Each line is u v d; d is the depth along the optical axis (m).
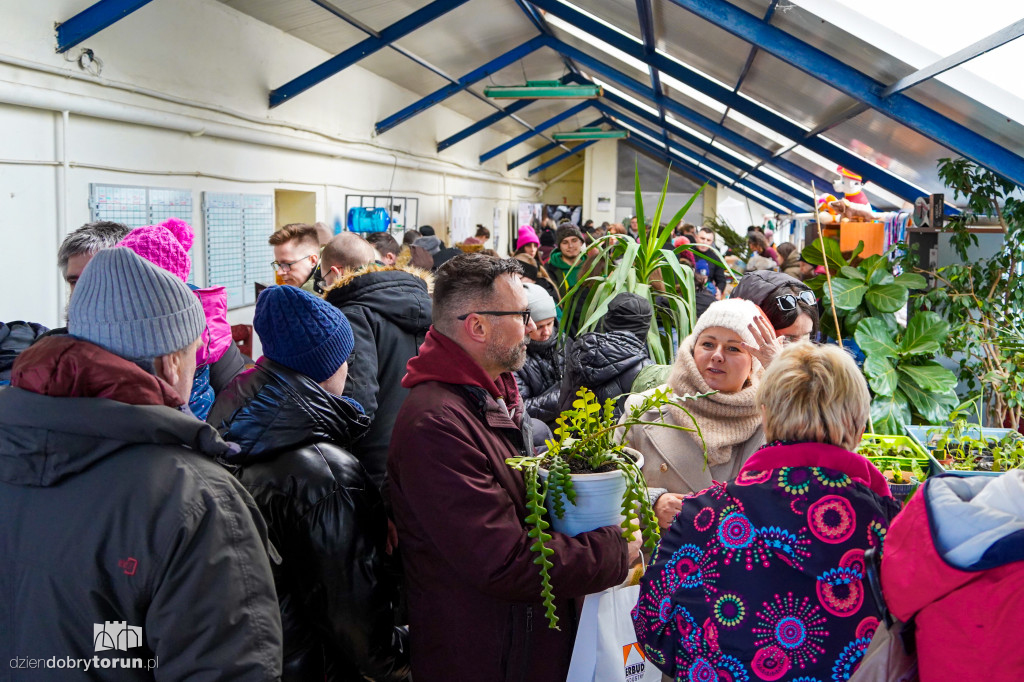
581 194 21.31
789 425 1.29
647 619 1.35
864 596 1.20
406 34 6.95
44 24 3.86
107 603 1.09
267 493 1.43
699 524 1.31
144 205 4.78
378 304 2.40
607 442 1.54
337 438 1.56
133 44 4.57
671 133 13.03
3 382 2.15
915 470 2.18
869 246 4.42
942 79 3.25
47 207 4.02
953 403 3.18
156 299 1.18
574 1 6.51
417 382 1.54
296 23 6.51
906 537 1.12
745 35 3.98
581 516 1.47
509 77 11.41
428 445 1.43
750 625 1.23
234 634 1.12
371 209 8.48
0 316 3.74
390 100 9.50
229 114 5.78
